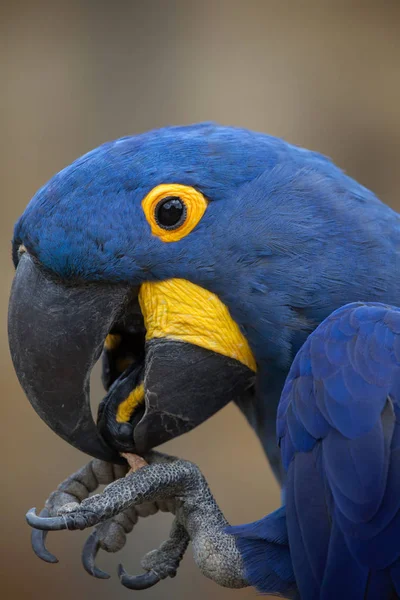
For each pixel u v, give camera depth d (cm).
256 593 545
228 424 1098
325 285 566
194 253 566
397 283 576
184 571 1060
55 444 1112
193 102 1137
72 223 558
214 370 574
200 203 568
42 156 1149
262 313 568
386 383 506
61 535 1080
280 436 541
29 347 565
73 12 1152
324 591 500
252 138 591
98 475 589
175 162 570
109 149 574
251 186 573
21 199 1154
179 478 557
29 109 1153
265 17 1152
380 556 491
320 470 512
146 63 1141
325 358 526
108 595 1055
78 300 568
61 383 564
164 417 569
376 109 1162
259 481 1079
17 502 1092
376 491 490
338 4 1158
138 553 995
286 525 523
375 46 1162
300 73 1151
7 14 1155
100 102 1145
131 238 562
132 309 585
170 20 1141
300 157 596
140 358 601
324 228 570
